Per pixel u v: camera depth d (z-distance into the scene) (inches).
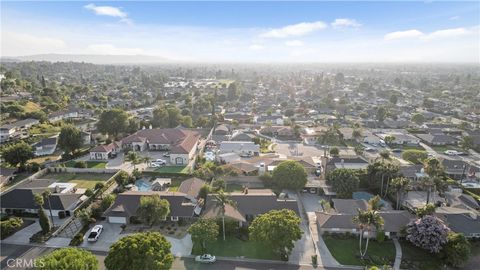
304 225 2733.8
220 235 2539.4
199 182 3376.0
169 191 3346.5
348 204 2920.8
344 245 2450.8
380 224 2262.6
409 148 5152.6
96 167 4104.3
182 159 4215.1
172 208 2792.8
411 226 2421.3
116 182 3516.2
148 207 2539.4
